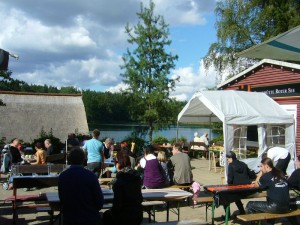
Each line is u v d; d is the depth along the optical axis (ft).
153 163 27.04
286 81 52.39
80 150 15.52
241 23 92.73
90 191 14.88
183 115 51.70
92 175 15.15
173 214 26.91
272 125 42.55
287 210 21.26
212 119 54.90
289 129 43.57
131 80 68.90
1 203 29.50
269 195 21.30
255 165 41.14
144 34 68.49
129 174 16.76
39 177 24.02
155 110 67.05
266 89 55.72
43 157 38.45
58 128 85.46
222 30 94.22
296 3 88.99
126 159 17.02
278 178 21.38
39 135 80.18
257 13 91.66
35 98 90.43
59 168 33.14
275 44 16.87
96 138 34.42
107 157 43.52
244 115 40.04
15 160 39.83
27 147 61.26
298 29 16.11
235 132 40.63
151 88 69.41
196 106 47.88
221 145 56.59
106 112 217.77
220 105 41.29
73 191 14.71
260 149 41.57
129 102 70.54
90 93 220.64
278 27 86.22
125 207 16.38
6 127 81.92
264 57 19.12
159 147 59.67
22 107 87.30
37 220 24.91
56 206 19.35
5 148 40.47
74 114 89.97
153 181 26.78
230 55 93.91
